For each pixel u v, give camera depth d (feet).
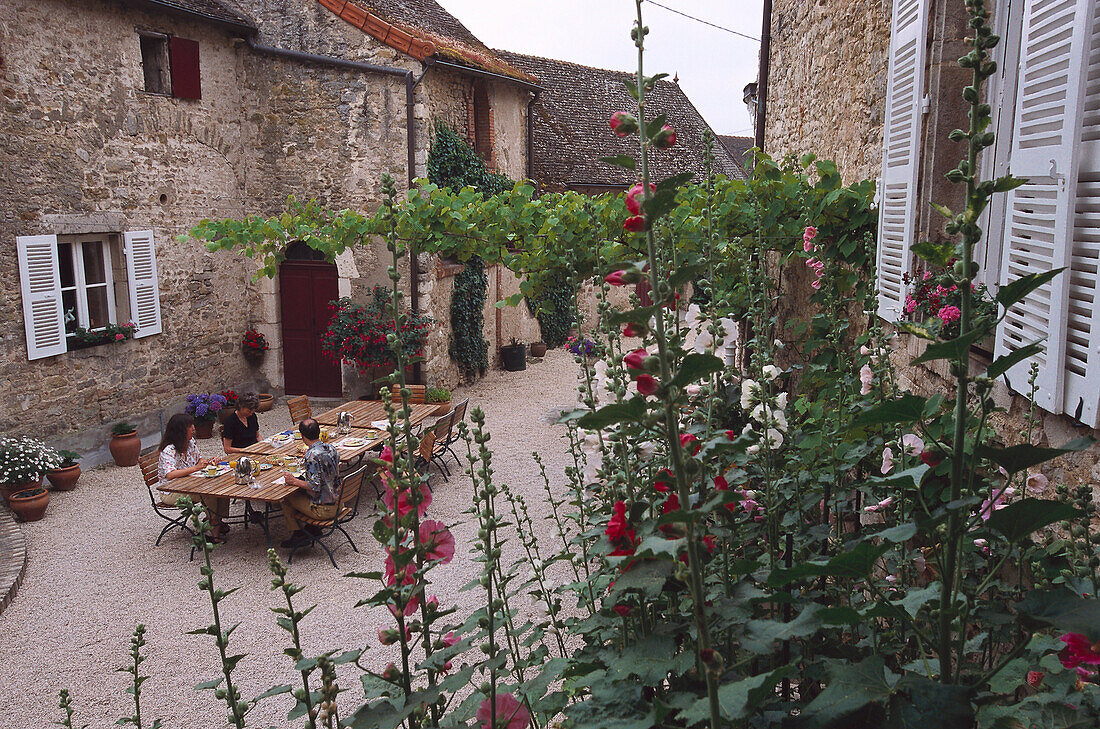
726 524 5.45
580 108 63.16
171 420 24.40
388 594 4.97
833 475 7.47
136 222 33.01
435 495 27.25
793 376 20.34
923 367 12.09
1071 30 7.65
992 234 10.62
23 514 25.35
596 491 6.85
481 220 20.38
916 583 7.36
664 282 4.14
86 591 20.62
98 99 30.89
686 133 67.05
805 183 17.37
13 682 16.51
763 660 5.55
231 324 39.24
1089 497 5.18
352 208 38.93
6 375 27.53
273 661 17.13
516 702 5.21
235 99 38.75
